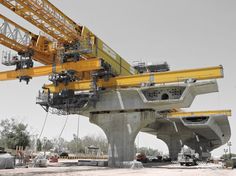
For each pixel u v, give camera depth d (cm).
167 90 4719
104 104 5088
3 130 10325
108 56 5350
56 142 15262
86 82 5019
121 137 4988
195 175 3219
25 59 4859
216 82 4309
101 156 10594
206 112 8069
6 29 4269
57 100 5169
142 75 4825
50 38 4962
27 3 3591
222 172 3841
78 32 4575
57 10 4003
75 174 3031
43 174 2917
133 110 5009
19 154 4900
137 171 3747
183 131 9394
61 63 4769
